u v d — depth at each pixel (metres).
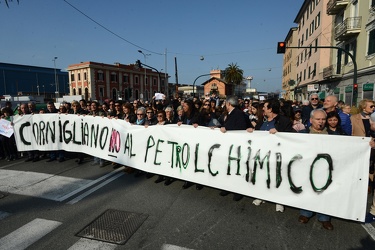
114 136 5.46
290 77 44.28
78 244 2.85
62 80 94.06
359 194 2.96
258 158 3.65
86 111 7.02
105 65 57.12
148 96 68.31
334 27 21.36
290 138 3.41
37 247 2.80
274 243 2.85
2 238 2.97
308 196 3.25
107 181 4.92
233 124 4.25
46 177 5.18
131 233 3.06
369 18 15.38
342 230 3.11
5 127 6.61
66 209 3.72
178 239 2.93
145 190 4.45
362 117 4.63
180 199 4.06
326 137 3.15
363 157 2.95
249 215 3.52
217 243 2.85
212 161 4.08
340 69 19.97
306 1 30.72
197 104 7.20
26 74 84.75
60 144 6.35
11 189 4.52
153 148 4.79
